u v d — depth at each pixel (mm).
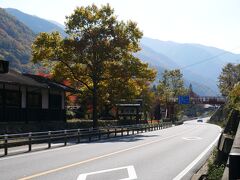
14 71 40969
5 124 32531
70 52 47219
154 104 112312
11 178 12133
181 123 110938
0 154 20125
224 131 15805
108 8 48219
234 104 16234
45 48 47656
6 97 34625
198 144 28953
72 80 50188
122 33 47594
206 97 128875
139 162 17031
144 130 54938
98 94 49844
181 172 14180
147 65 47688
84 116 68812
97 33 46844
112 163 16484
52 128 40219
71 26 48594
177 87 124875
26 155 19656
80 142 30500
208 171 13500
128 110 74250
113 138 36844
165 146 26703
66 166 15258
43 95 41094
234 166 7461
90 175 12898
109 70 47250
